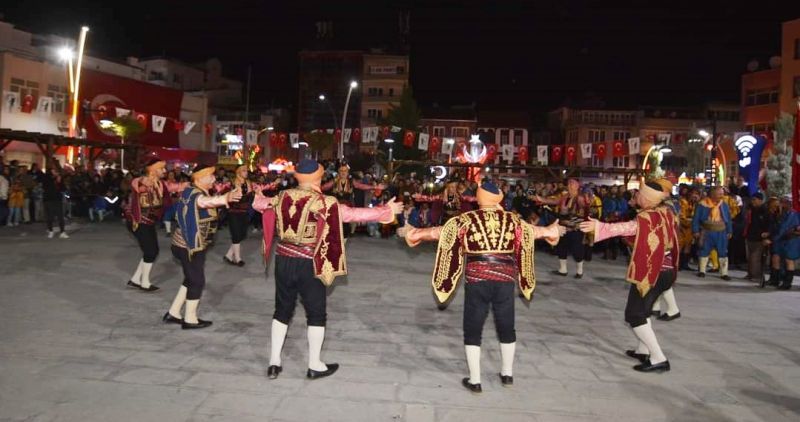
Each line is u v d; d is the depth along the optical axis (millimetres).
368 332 6648
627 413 4605
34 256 11227
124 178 19609
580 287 10195
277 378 5062
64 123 35438
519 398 4828
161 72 55250
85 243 13398
